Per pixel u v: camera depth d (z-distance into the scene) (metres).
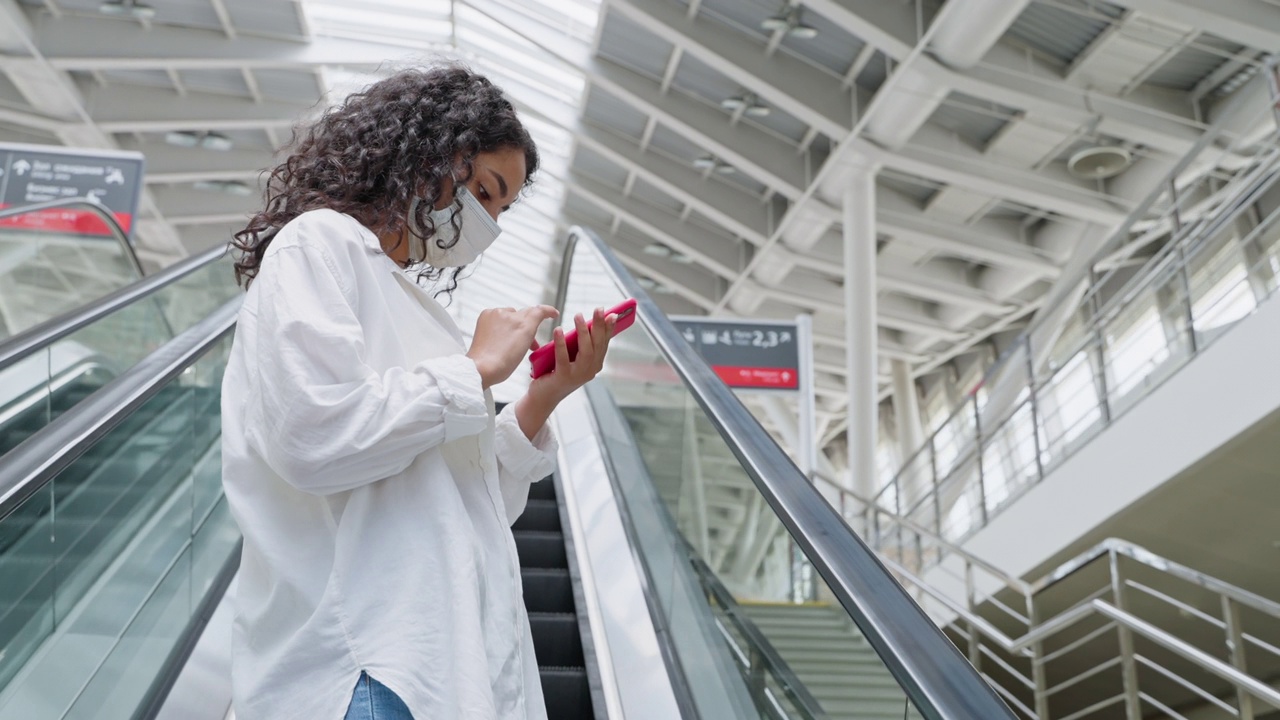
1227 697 8.11
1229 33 8.07
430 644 0.90
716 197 13.43
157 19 13.49
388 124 1.12
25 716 1.94
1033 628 6.36
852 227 11.27
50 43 13.32
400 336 1.05
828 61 10.57
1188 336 5.93
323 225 1.03
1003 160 11.05
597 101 13.01
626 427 4.13
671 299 17.27
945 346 17.11
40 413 3.23
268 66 13.88
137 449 2.63
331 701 0.88
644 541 3.37
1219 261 9.66
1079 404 13.66
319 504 0.98
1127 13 8.77
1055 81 9.64
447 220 1.13
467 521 0.99
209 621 2.96
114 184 10.81
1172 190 7.15
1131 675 5.22
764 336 9.61
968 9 8.58
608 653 2.88
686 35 10.47
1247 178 6.59
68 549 2.14
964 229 12.61
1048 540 6.85
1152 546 6.56
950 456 17.69
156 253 19.34
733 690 2.20
